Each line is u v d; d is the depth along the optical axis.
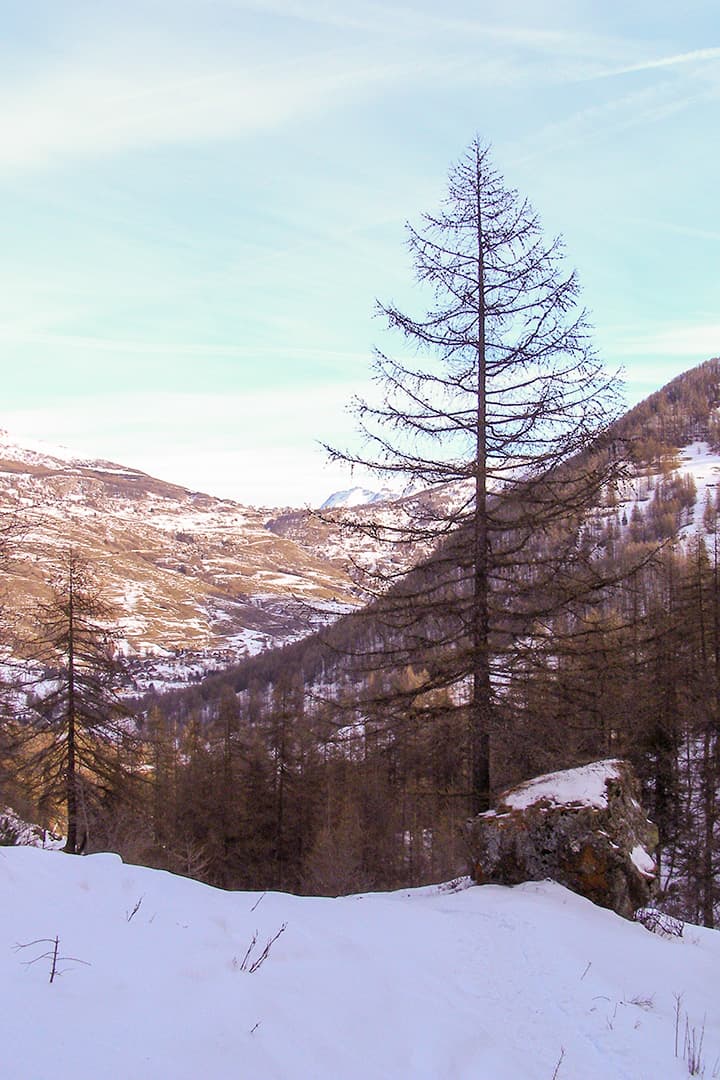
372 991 4.86
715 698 21.38
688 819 21.94
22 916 4.41
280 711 33.12
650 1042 5.26
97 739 23.25
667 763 21.66
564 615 12.16
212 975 4.21
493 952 6.50
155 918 5.06
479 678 12.15
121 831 21.20
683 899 21.23
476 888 8.92
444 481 12.63
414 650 12.52
